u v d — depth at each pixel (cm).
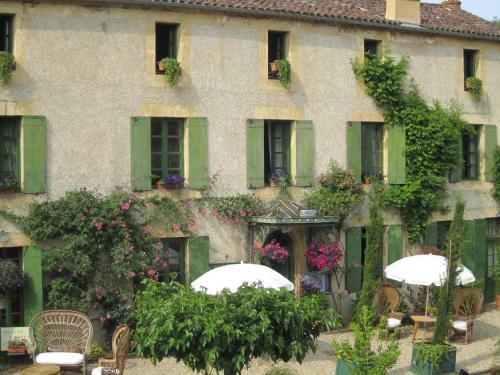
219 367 977
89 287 1512
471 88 2072
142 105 1603
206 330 945
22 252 1489
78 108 1541
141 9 1597
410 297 1917
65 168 1530
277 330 1005
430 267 1630
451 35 2016
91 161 1555
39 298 1483
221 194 1694
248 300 997
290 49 1777
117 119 1580
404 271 1639
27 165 1488
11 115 1477
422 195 1944
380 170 1941
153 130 1645
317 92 1816
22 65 1486
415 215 1956
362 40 1880
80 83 1541
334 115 1841
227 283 1299
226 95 1697
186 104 1652
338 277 1844
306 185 1798
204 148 1669
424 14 2095
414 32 1956
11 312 1498
